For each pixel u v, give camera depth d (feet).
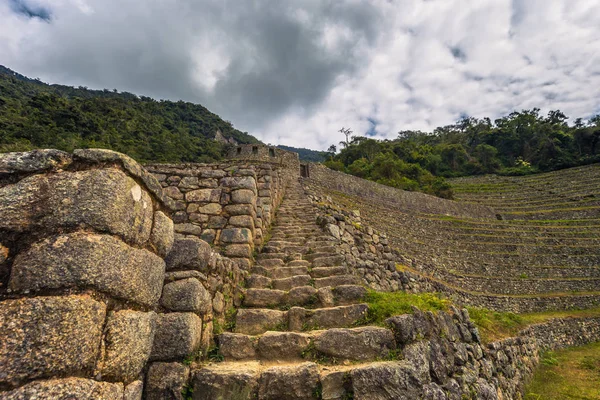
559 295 64.28
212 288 11.19
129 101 216.13
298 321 12.09
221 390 8.42
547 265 77.71
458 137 260.62
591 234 93.50
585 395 24.81
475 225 96.07
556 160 183.42
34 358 4.43
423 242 76.43
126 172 6.50
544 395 24.88
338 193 88.89
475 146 235.40
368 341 10.50
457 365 14.40
